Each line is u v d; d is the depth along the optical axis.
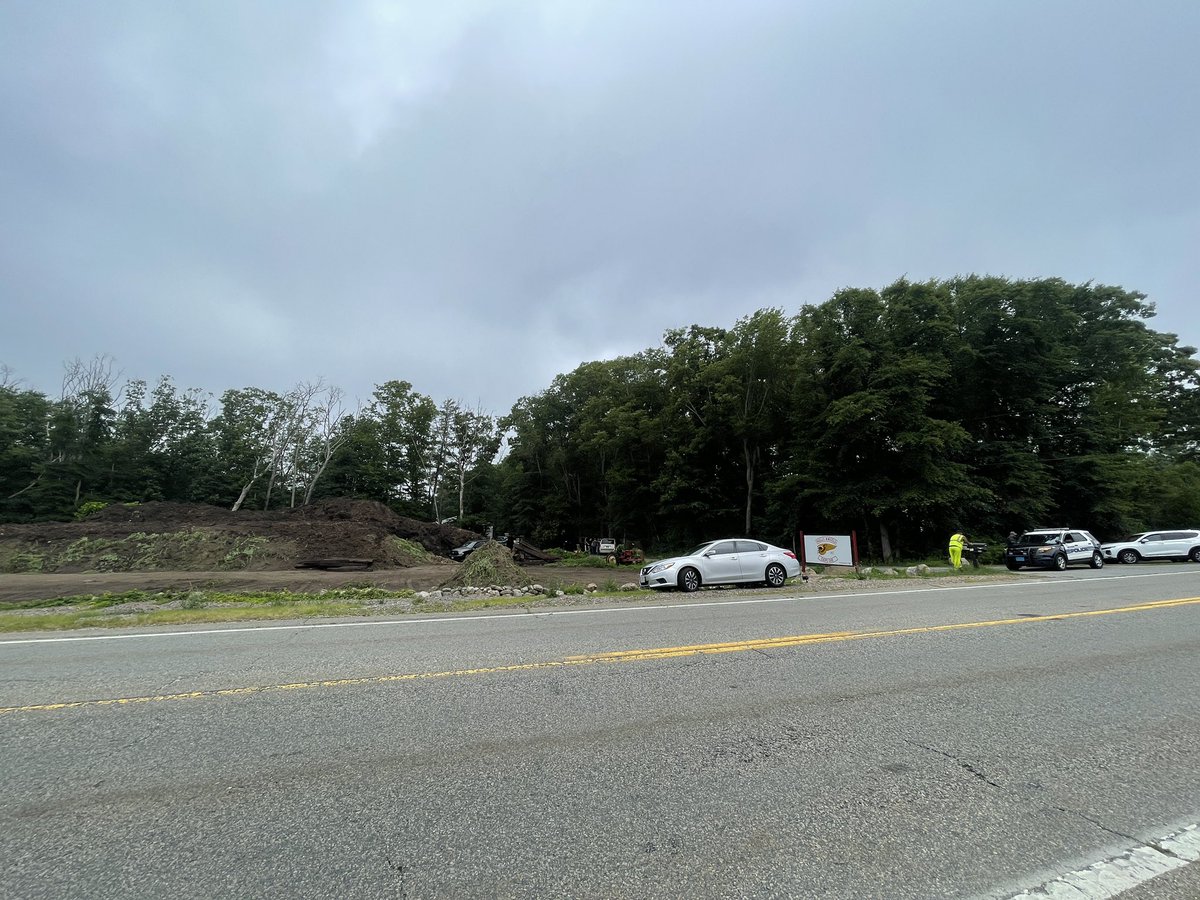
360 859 2.94
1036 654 7.19
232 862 2.92
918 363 29.73
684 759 4.12
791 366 37.34
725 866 2.87
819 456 33.38
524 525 61.25
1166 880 2.77
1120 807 3.46
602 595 15.84
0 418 52.81
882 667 6.58
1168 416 49.03
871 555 31.70
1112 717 4.95
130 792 3.69
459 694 5.66
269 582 21.95
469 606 13.12
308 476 65.06
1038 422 35.28
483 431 68.19
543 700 5.46
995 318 32.75
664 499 43.38
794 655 7.18
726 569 16.97
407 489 67.00
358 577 24.02
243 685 6.05
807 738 4.50
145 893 2.69
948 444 29.80
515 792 3.65
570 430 59.22
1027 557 24.52
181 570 27.34
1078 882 2.75
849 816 3.35
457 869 2.85
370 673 6.50
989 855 2.97
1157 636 8.28
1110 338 35.09
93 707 5.37
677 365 44.66
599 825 3.25
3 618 11.56
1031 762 4.08
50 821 3.34
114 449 57.69
